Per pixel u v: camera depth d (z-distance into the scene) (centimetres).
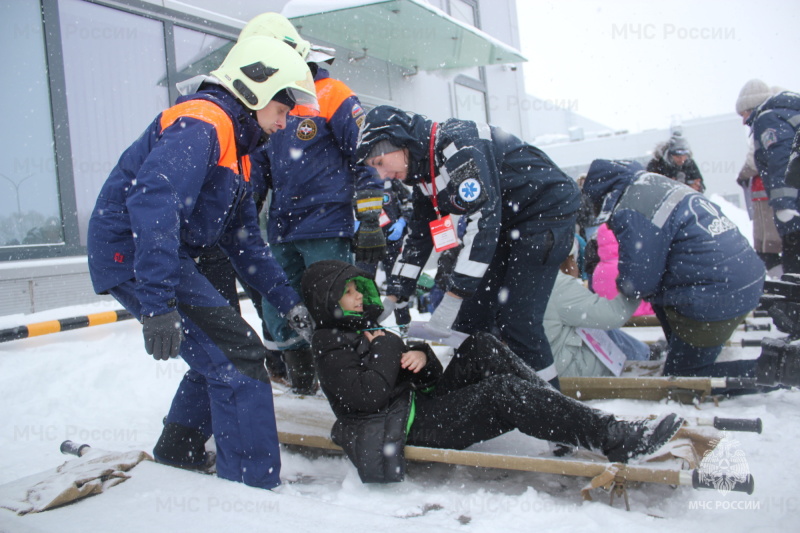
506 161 286
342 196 335
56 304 544
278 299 271
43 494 197
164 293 195
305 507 188
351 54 868
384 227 520
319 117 327
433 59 950
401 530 170
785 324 305
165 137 206
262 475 225
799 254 497
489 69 1234
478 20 1185
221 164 221
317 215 333
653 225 320
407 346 263
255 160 355
